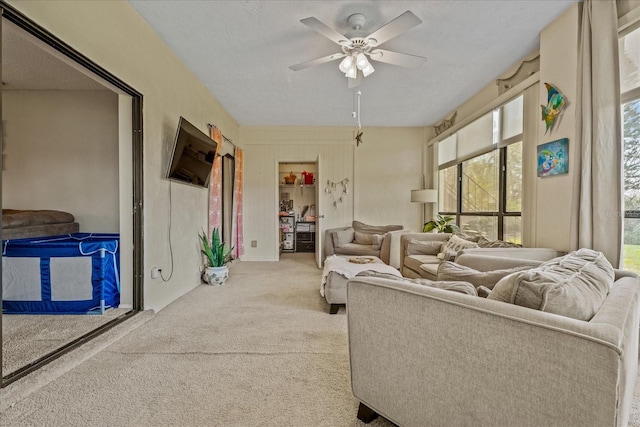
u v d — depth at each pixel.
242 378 1.81
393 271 3.08
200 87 4.02
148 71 2.80
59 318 2.59
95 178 3.55
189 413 1.50
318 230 5.67
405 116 5.47
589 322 0.93
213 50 3.21
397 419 1.29
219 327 2.60
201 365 1.96
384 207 6.16
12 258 2.70
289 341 2.33
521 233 3.33
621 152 2.15
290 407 1.55
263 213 6.17
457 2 2.45
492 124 3.98
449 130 5.11
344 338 2.39
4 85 3.46
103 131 3.56
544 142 2.83
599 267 1.48
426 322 1.17
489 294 1.22
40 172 3.56
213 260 4.08
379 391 1.35
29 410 1.51
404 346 1.25
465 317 1.07
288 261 6.05
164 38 3.01
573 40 2.49
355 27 2.66
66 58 2.01
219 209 4.76
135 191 2.73
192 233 3.86
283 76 3.82
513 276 1.13
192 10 2.57
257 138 6.13
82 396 1.62
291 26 2.78
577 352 0.87
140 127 2.71
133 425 1.42
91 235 3.45
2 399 1.51
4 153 3.55
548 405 0.92
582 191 2.31
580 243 2.34
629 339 1.05
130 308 2.80
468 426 1.08
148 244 2.86
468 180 4.67
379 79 3.88
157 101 2.97
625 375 0.96
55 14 1.81
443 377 1.14
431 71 3.66
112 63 2.31
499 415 1.01
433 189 5.61
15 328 2.39
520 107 3.46
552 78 2.73
